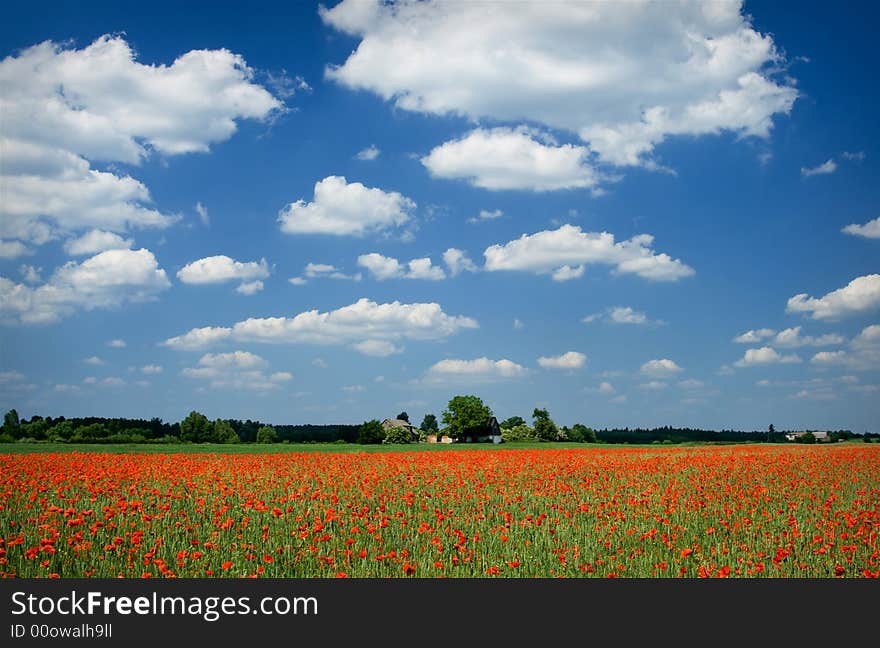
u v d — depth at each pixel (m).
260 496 22.50
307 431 137.38
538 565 14.86
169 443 80.62
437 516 18.12
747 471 35.16
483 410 129.88
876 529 17.61
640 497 23.42
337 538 16.12
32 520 17.44
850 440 117.12
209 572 13.90
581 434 135.62
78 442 76.06
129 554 14.10
